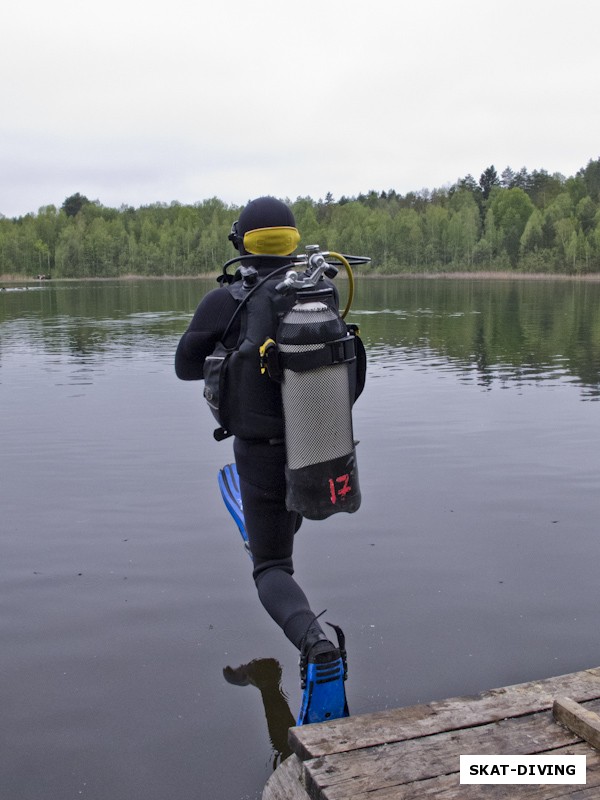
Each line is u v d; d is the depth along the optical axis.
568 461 5.95
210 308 2.65
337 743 2.08
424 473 5.70
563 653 3.09
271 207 2.71
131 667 3.04
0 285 65.81
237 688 2.89
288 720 2.68
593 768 1.95
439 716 2.21
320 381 2.45
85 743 2.56
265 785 2.23
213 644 3.21
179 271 127.00
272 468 2.65
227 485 3.28
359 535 4.48
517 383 9.59
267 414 2.59
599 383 9.53
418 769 1.96
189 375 2.79
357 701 2.75
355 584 3.79
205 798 2.29
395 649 3.14
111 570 3.98
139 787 2.34
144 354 12.69
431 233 117.88
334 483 2.49
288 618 2.50
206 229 132.12
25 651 3.16
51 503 5.07
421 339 15.03
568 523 4.61
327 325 2.44
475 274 108.31
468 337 15.38
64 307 27.30
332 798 1.86
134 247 128.25
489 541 4.34
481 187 161.00
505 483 5.42
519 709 2.24
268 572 2.71
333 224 131.75
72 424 7.41
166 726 2.65
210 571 3.97
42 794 2.31
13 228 150.00
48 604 3.59
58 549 4.27
